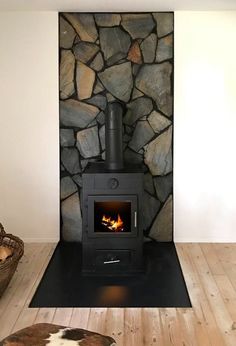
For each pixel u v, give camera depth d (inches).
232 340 108.5
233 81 169.0
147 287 138.9
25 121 172.1
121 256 150.0
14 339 80.2
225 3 153.2
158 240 177.9
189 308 125.0
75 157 174.7
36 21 166.9
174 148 173.2
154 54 169.3
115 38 168.9
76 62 169.9
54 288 137.9
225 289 136.7
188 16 166.4
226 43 167.2
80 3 151.9
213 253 166.2
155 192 176.1
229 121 171.0
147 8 160.7
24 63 169.0
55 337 81.1
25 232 178.1
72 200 176.7
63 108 172.2
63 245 175.5
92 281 143.7
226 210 176.1
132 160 174.6
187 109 171.0
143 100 171.6
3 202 176.6
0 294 128.3
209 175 174.4
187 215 177.0
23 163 174.6
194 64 168.7
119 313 122.4
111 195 147.6
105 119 155.9
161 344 106.8
